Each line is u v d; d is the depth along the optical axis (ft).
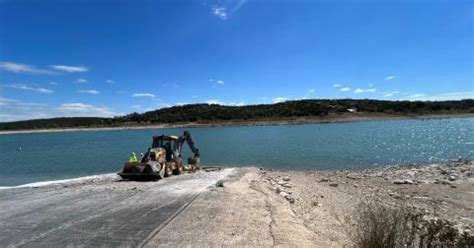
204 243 26.84
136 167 64.23
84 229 30.83
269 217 33.96
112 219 33.86
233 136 263.90
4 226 32.48
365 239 25.17
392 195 55.98
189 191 47.75
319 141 195.11
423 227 25.29
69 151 192.03
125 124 611.88
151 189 50.72
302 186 61.67
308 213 41.68
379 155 129.80
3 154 182.19
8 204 42.83
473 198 53.93
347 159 120.78
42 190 54.60
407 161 113.50
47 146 240.32
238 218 33.12
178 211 36.17
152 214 35.35
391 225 25.54
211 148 171.53
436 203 50.78
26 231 30.76
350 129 315.17
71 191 51.55
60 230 30.73
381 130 286.25
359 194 56.34
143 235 28.84
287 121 499.10
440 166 91.40
